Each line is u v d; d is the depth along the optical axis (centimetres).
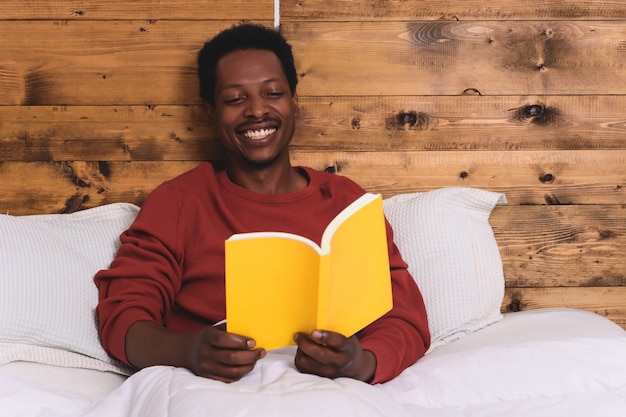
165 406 93
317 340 97
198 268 137
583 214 177
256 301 98
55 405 107
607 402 107
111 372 128
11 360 121
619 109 176
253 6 170
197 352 104
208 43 153
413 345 126
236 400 90
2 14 167
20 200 170
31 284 131
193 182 146
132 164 171
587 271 178
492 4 173
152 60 169
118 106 170
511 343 128
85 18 168
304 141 173
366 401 92
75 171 170
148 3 169
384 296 107
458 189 166
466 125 175
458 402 110
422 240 156
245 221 141
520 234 177
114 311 126
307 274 95
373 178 174
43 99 169
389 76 173
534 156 176
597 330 138
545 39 174
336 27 171
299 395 91
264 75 144
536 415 104
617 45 175
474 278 155
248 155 144
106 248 147
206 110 160
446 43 173
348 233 98
